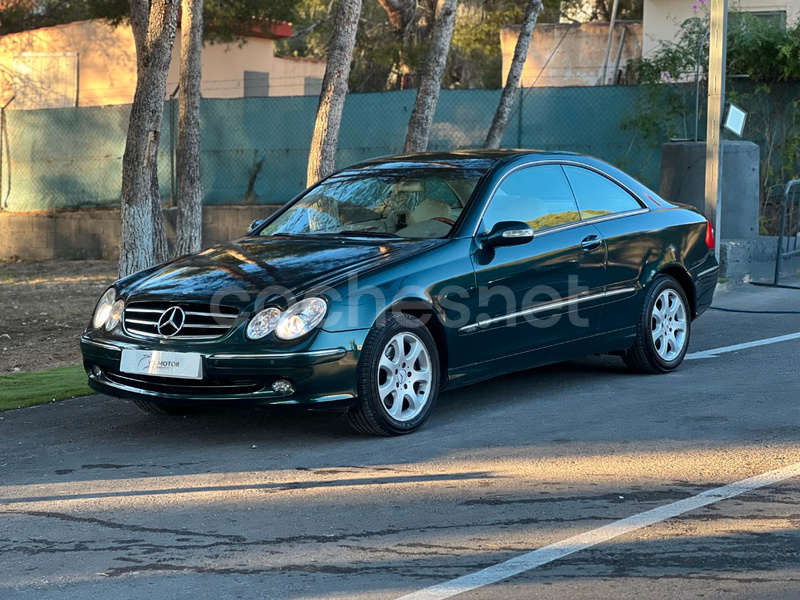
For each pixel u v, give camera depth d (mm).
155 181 13367
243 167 19125
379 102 18000
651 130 15969
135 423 6777
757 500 4750
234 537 4488
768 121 15523
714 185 11820
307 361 5730
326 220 7066
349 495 5035
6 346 10836
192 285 6172
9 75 25734
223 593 3861
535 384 7523
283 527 4598
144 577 4051
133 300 6254
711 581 3842
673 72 15797
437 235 6582
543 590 3795
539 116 16875
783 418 6211
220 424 6641
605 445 5777
